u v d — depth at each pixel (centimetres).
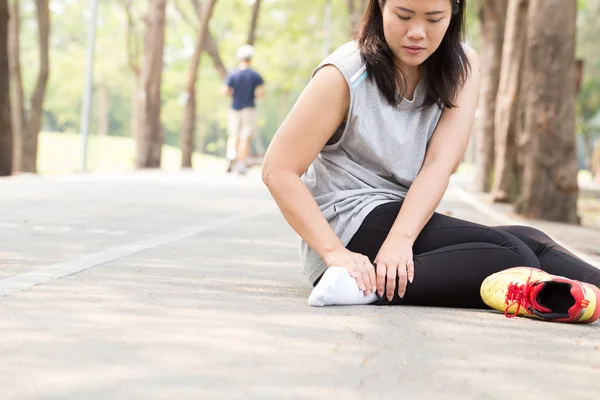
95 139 4853
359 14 2638
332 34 3888
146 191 1027
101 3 5016
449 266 315
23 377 203
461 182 1848
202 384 201
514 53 1100
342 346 243
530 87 920
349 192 339
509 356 240
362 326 272
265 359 225
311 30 4022
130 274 376
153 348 234
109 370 211
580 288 291
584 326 295
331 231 322
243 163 1645
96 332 250
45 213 677
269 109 6431
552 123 911
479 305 321
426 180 328
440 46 330
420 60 319
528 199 922
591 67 4328
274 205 888
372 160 340
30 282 341
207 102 5472
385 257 313
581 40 4356
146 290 330
